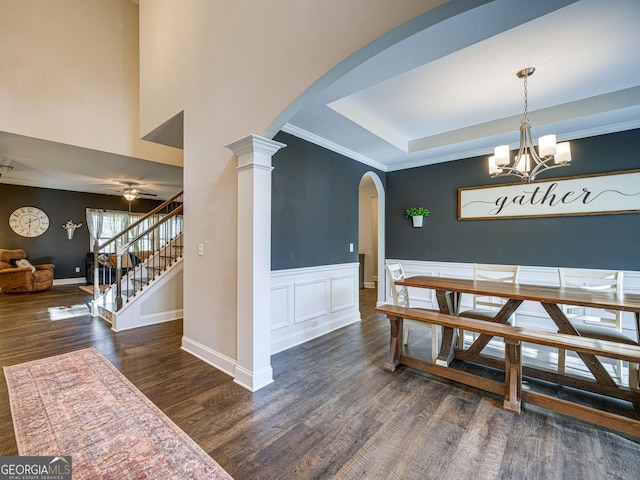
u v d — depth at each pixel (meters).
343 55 1.72
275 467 1.53
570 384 2.30
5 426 1.83
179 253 4.89
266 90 2.21
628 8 1.85
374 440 1.74
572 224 3.59
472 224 4.31
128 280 4.62
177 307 4.34
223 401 2.14
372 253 7.46
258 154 2.31
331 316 3.90
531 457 1.60
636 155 3.23
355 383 2.43
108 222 8.30
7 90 3.96
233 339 2.56
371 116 3.46
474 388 2.33
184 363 2.79
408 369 2.69
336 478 1.46
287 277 3.29
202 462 1.55
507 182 4.02
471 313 2.94
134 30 5.11
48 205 7.38
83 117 4.56
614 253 3.35
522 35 2.12
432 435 1.78
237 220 2.48
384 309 2.78
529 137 2.79
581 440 1.73
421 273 4.80
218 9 2.67
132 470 1.49
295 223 3.39
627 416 1.99
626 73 2.59
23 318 4.32
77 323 4.07
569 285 2.97
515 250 3.97
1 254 6.29
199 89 2.91
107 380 2.44
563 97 3.03
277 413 2.00
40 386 2.32
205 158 2.84
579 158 3.54
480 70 2.55
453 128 3.85
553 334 2.04
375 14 1.57
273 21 2.15
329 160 3.89
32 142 4.31
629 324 3.38
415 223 4.76
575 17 1.94
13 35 4.02
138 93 5.12
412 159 4.66
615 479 1.45
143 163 5.38
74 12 4.50
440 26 1.76
